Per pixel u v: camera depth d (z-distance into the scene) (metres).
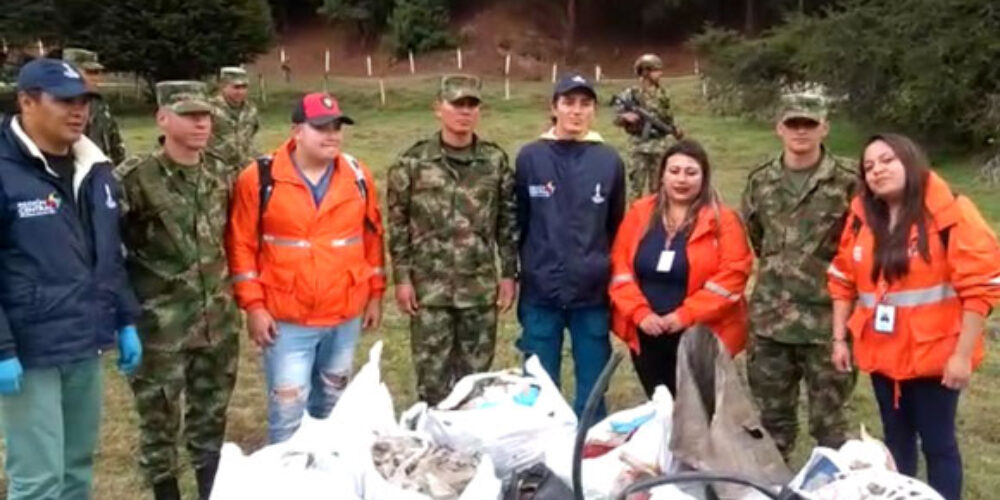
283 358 3.82
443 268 4.12
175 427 3.76
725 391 2.91
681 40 38.19
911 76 16.12
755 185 4.04
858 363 3.52
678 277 3.92
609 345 4.22
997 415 5.05
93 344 3.18
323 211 3.77
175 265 3.60
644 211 4.04
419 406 3.31
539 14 38.91
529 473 2.94
